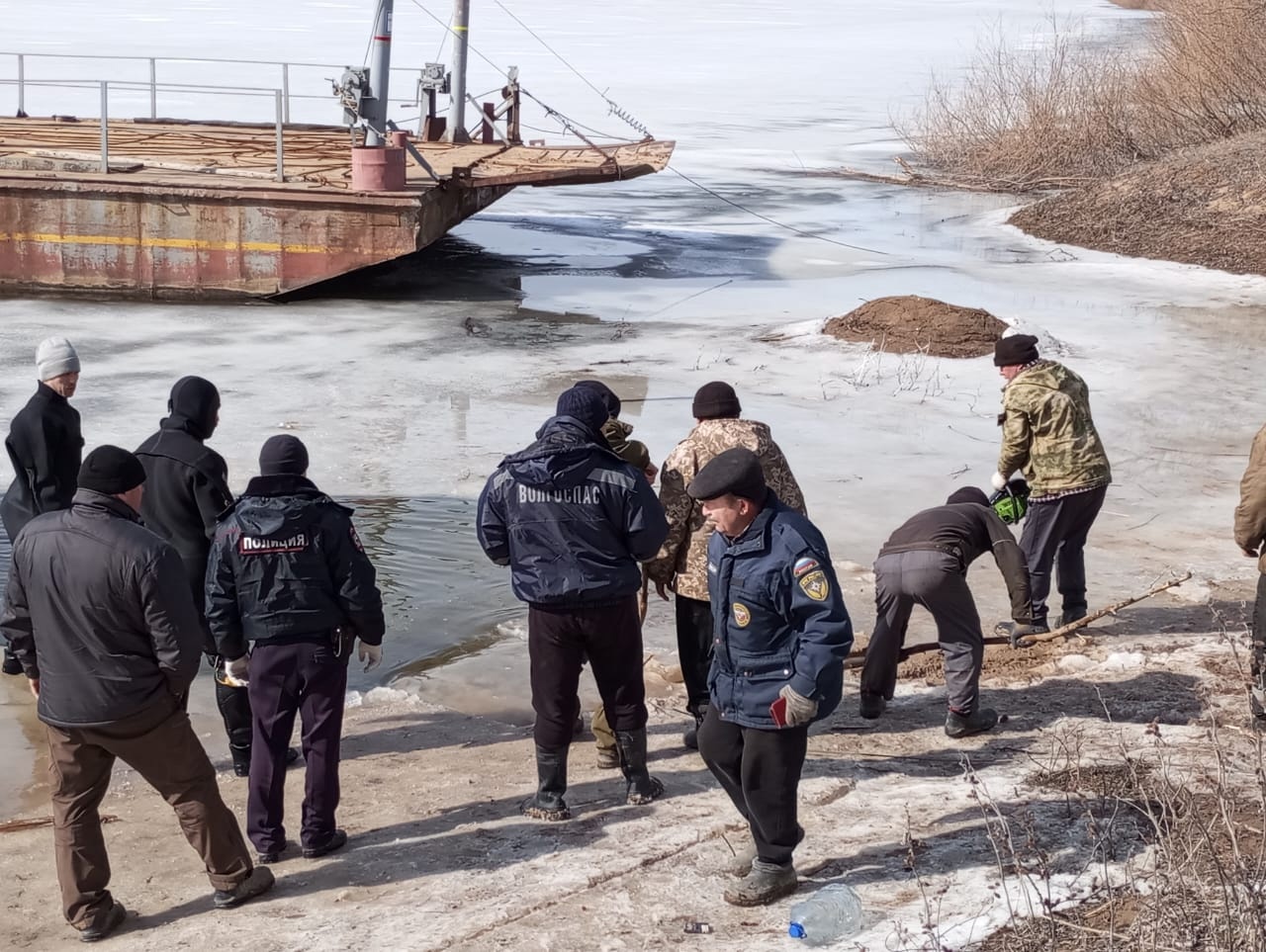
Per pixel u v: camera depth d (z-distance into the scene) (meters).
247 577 4.99
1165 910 3.99
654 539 5.19
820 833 5.06
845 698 6.68
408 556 8.77
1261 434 5.83
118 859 5.23
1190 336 15.23
